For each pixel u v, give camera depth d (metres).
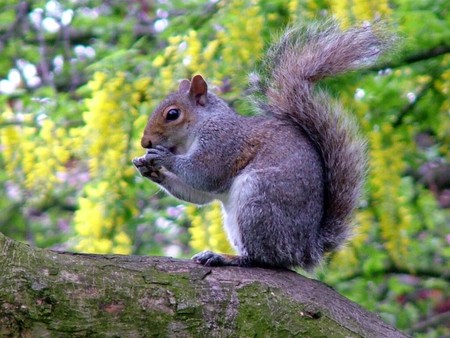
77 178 14.09
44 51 15.32
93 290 6.32
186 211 10.55
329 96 8.82
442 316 14.53
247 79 9.92
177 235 14.19
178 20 12.49
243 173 8.24
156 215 12.60
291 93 8.50
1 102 12.09
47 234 15.68
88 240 10.16
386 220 10.76
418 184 13.72
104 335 6.22
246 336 6.45
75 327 6.18
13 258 6.30
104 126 10.40
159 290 6.46
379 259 12.46
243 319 6.50
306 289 6.95
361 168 8.41
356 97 11.87
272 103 8.62
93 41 16.41
